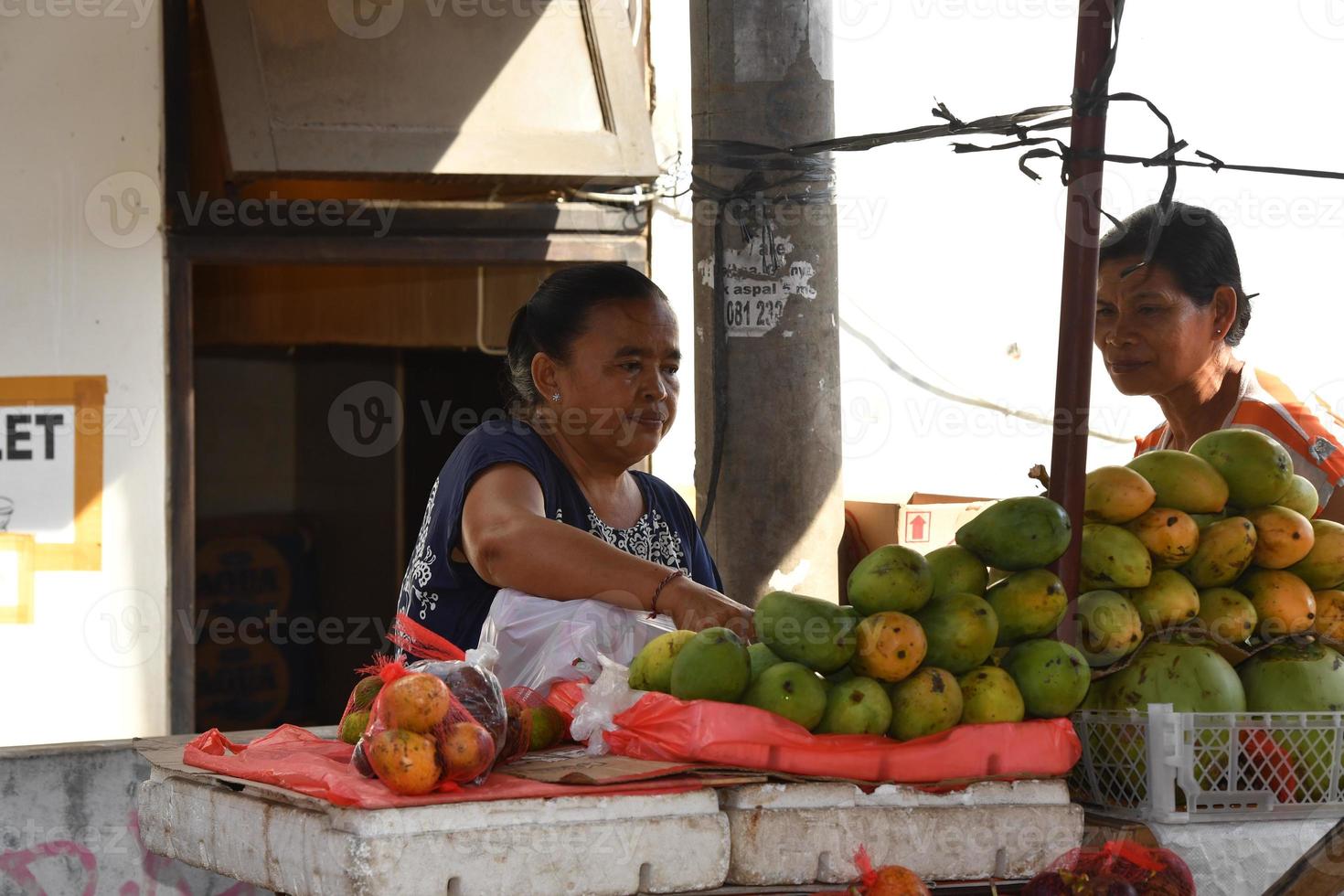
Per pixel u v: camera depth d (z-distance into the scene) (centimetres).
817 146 254
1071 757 185
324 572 714
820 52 340
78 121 460
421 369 689
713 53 340
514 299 587
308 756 185
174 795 190
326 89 455
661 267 518
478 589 244
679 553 269
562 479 248
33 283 458
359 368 695
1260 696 201
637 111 490
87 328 462
